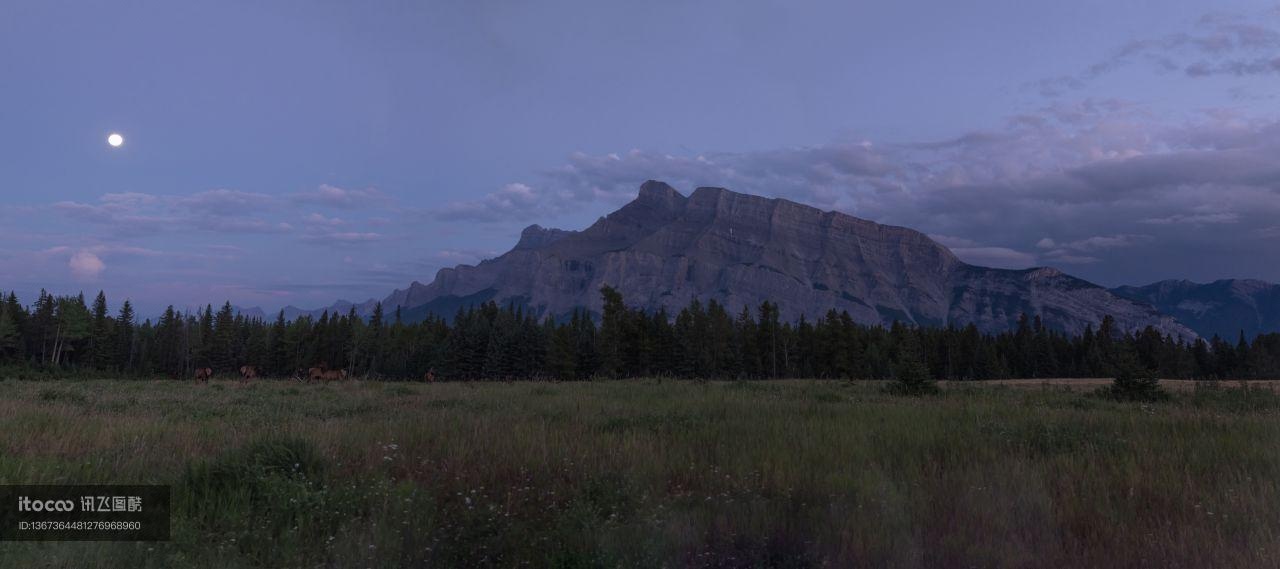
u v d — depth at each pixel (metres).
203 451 9.63
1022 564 5.68
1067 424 12.22
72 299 95.25
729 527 6.43
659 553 5.83
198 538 6.13
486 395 22.70
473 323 97.75
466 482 8.20
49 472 7.63
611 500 7.37
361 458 9.33
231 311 103.44
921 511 6.86
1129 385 21.59
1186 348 109.25
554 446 10.01
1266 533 6.11
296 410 16.48
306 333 107.19
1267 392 21.67
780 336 97.44
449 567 5.66
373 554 5.69
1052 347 111.62
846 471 8.38
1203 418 13.47
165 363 101.75
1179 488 7.61
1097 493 7.52
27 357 90.50
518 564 5.74
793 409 16.05
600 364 86.25
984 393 22.81
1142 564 5.63
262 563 5.71
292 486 7.23
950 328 105.19
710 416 14.62
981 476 8.01
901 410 15.57
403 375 98.81
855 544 5.98
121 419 12.50
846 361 89.12
